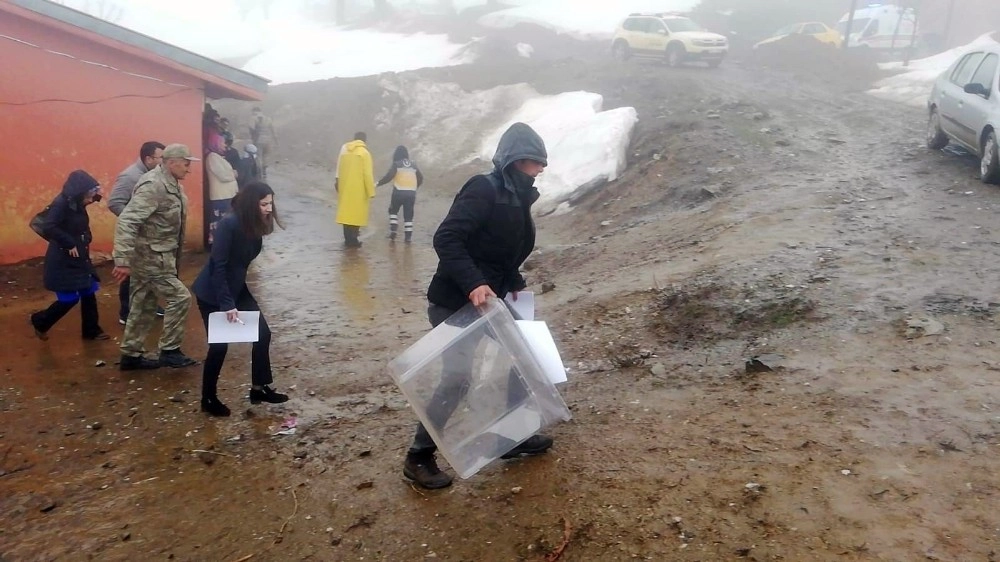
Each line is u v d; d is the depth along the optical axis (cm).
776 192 1018
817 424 424
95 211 1060
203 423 527
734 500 360
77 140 1037
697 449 413
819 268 675
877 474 368
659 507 362
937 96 1141
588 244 1050
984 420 407
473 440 376
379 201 1689
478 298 369
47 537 385
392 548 360
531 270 1005
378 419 524
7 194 1005
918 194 912
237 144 1928
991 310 551
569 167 1472
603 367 581
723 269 710
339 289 960
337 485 424
